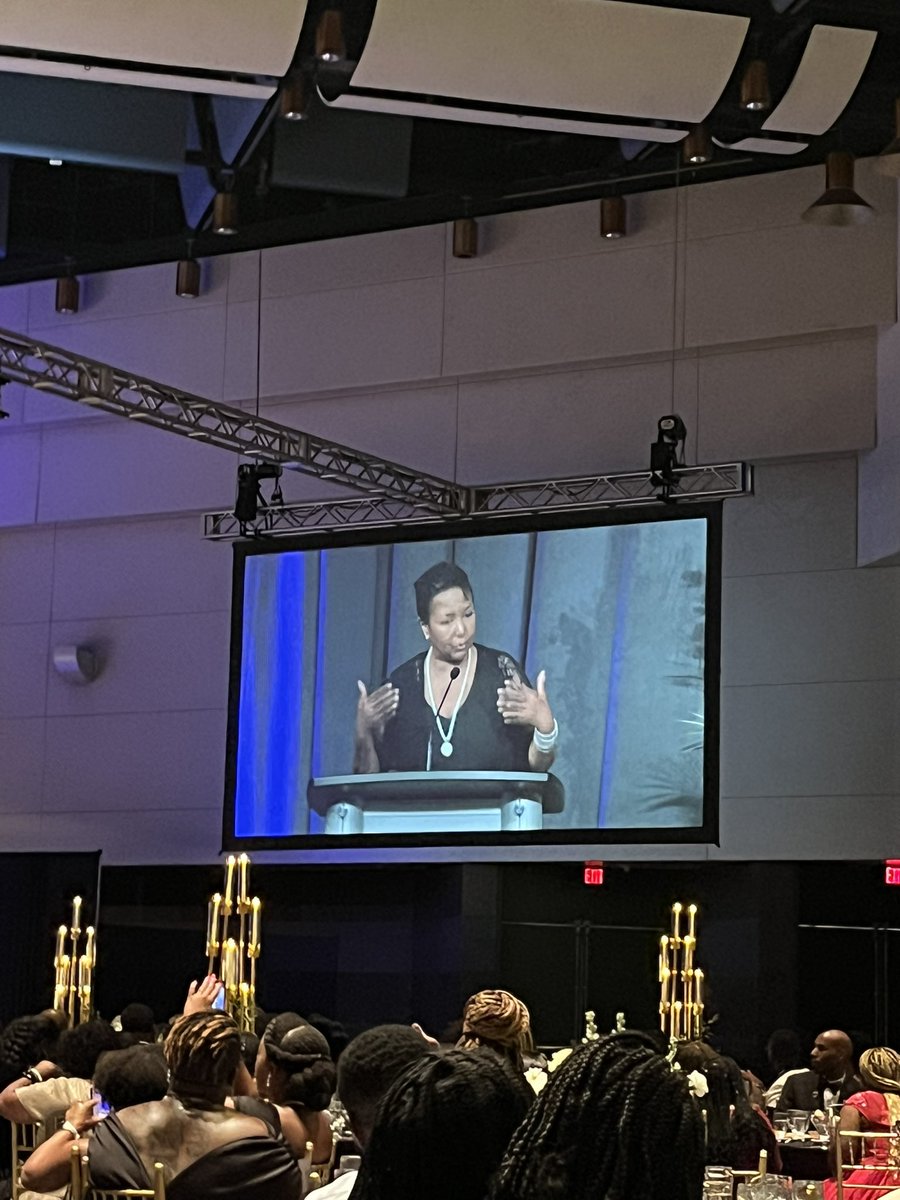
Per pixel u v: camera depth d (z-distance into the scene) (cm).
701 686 1200
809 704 1233
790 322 1227
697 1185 139
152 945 1402
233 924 1368
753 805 1239
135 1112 356
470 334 1325
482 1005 404
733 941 1239
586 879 1268
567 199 1308
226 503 1395
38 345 1091
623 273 1284
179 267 1409
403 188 1288
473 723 1268
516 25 837
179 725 1420
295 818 1314
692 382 1270
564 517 1258
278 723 1328
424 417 1348
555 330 1298
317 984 1350
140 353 1429
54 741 1463
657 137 954
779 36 870
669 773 1204
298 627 1328
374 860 1334
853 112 1090
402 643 1297
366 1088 291
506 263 1322
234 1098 460
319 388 1367
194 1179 344
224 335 1403
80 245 1405
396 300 1352
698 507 1212
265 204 1331
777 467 1263
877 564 1217
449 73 866
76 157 1208
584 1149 138
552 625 1253
